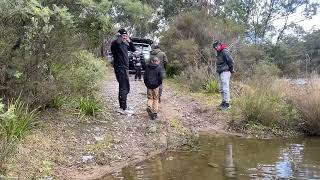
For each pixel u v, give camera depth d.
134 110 6.84
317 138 5.98
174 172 4.24
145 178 4.05
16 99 5.11
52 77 5.44
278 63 19.44
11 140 4.19
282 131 6.25
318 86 6.89
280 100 7.18
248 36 16.84
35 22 4.70
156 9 21.05
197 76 10.21
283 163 4.59
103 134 5.36
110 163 4.51
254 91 7.24
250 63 12.91
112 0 5.73
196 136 5.91
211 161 4.68
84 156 4.59
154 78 6.21
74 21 5.21
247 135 6.08
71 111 5.93
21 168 3.98
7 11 4.50
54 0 5.18
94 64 7.02
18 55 5.03
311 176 4.10
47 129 5.11
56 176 3.99
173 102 8.28
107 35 6.31
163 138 5.54
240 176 4.10
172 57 13.35
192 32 13.46
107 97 7.71
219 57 7.35
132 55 13.43
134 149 5.04
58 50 5.34
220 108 7.31
